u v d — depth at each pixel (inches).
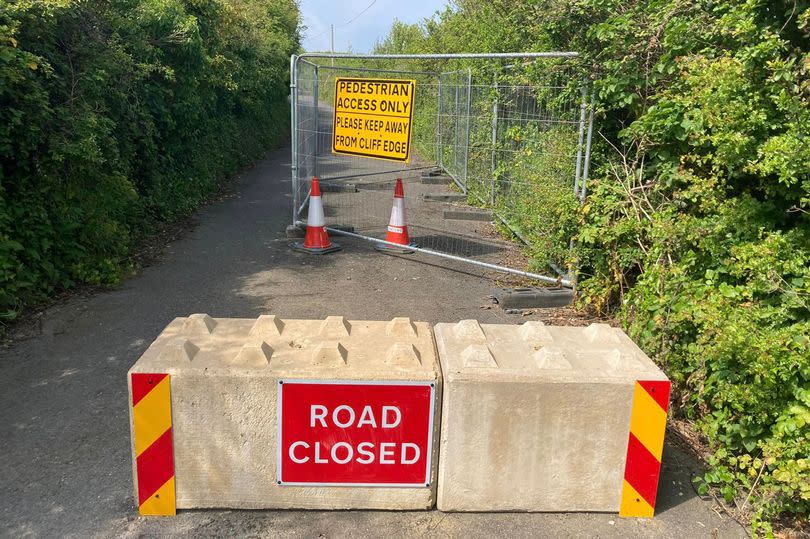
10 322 211.9
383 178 553.3
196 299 247.3
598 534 121.5
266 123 833.5
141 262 294.5
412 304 251.1
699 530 124.3
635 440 122.6
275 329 134.5
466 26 619.8
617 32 205.0
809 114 155.6
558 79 259.6
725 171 185.0
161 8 362.6
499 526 122.3
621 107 224.1
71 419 155.8
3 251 214.2
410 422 120.6
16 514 121.8
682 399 163.2
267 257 312.5
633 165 218.4
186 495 122.8
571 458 122.9
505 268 272.8
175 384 117.2
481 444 121.1
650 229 190.7
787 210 164.7
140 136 332.2
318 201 323.3
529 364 123.1
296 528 120.1
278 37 954.7
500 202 367.9
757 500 131.6
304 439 120.5
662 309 171.5
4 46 204.2
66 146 229.0
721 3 186.9
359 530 120.1
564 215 239.3
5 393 167.5
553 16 243.9
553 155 259.1
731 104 166.2
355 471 122.8
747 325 137.6
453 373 118.4
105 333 209.2
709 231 171.6
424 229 381.7
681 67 186.2
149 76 339.9
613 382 119.4
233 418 119.1
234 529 119.4
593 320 234.5
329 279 280.5
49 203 242.4
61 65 243.0
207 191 463.5
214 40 497.0
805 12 157.6
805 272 147.9
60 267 246.7
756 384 132.7
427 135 579.5
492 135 381.4
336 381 117.7
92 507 124.6
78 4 247.9
